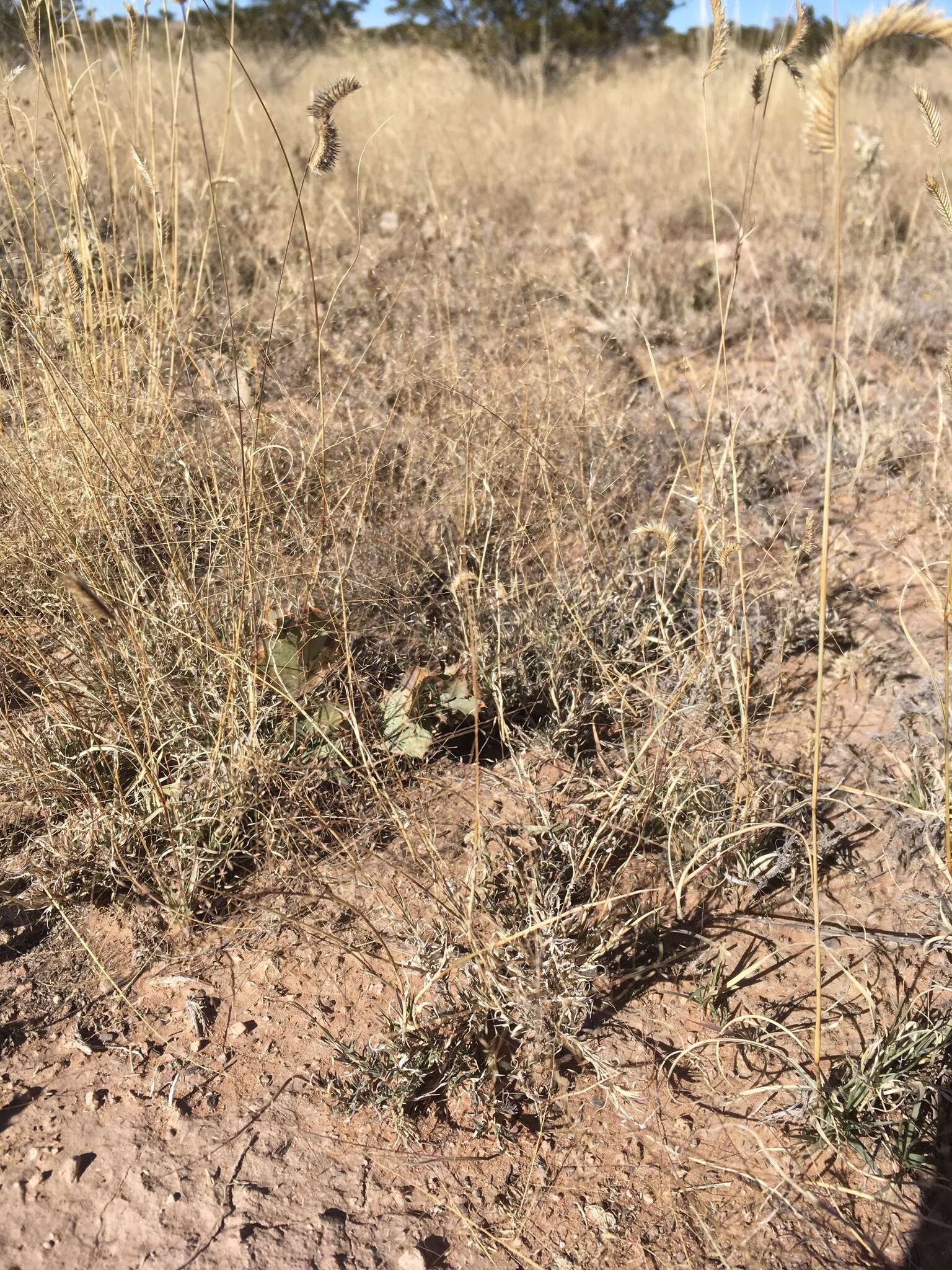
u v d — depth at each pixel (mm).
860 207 5320
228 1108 1681
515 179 6297
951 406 3662
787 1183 1594
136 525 2660
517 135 7320
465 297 4309
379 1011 1835
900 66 8258
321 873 2098
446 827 2209
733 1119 1690
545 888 1997
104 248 3434
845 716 2541
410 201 5707
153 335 3129
